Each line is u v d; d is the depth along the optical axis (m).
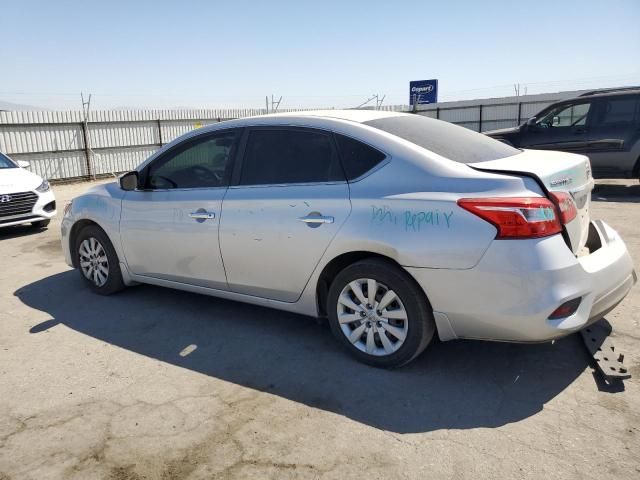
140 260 4.71
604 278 3.13
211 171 4.17
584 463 2.48
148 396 3.25
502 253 2.89
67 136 18.66
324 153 3.60
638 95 9.69
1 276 6.09
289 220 3.62
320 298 3.77
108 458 2.66
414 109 29.92
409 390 3.20
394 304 3.34
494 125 28.28
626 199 9.56
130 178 4.51
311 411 3.02
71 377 3.53
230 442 2.76
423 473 2.46
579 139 10.20
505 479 2.40
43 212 8.70
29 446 2.78
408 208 3.16
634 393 3.04
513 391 3.14
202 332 4.20
